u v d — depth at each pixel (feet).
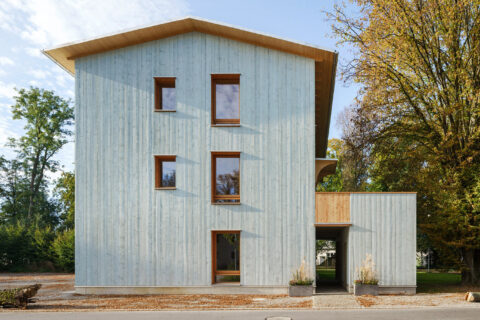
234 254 48.44
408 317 32.55
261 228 47.93
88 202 48.83
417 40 54.95
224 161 50.11
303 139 48.80
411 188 63.57
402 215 46.91
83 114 49.83
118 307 38.60
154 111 49.60
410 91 57.77
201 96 49.70
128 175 49.01
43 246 86.17
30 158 127.44
